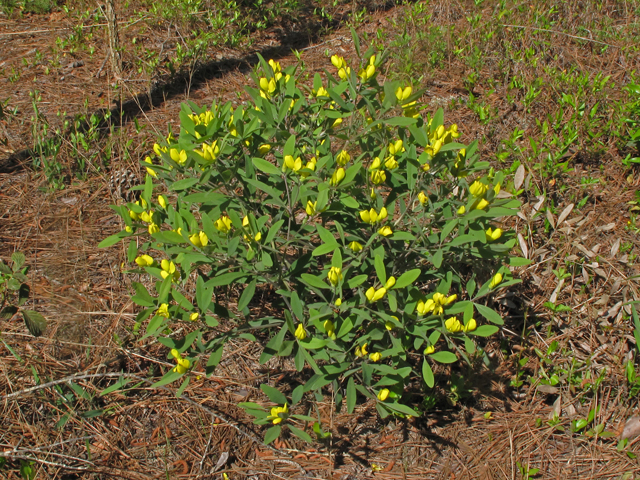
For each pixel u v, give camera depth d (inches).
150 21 241.9
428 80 195.2
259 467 87.7
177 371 76.2
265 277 83.5
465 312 76.1
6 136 162.4
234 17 243.4
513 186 126.9
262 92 87.7
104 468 85.3
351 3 280.7
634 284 106.7
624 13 228.2
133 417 93.8
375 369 79.7
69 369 99.5
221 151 78.2
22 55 218.8
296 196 80.7
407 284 71.0
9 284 106.3
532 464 87.7
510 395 99.9
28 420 90.8
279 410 77.5
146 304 77.2
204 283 76.3
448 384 99.7
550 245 121.3
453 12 238.7
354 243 78.6
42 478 82.4
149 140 165.5
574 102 159.0
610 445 89.8
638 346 93.6
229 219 79.3
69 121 172.1
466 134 166.2
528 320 110.5
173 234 73.8
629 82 185.2
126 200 141.2
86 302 111.0
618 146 152.4
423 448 90.7
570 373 96.7
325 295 92.4
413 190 83.6
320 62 220.5
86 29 240.1
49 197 139.6
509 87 181.8
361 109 87.6
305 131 93.1
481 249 82.1
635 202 137.4
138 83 200.7
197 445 90.1
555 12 225.0
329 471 87.0
